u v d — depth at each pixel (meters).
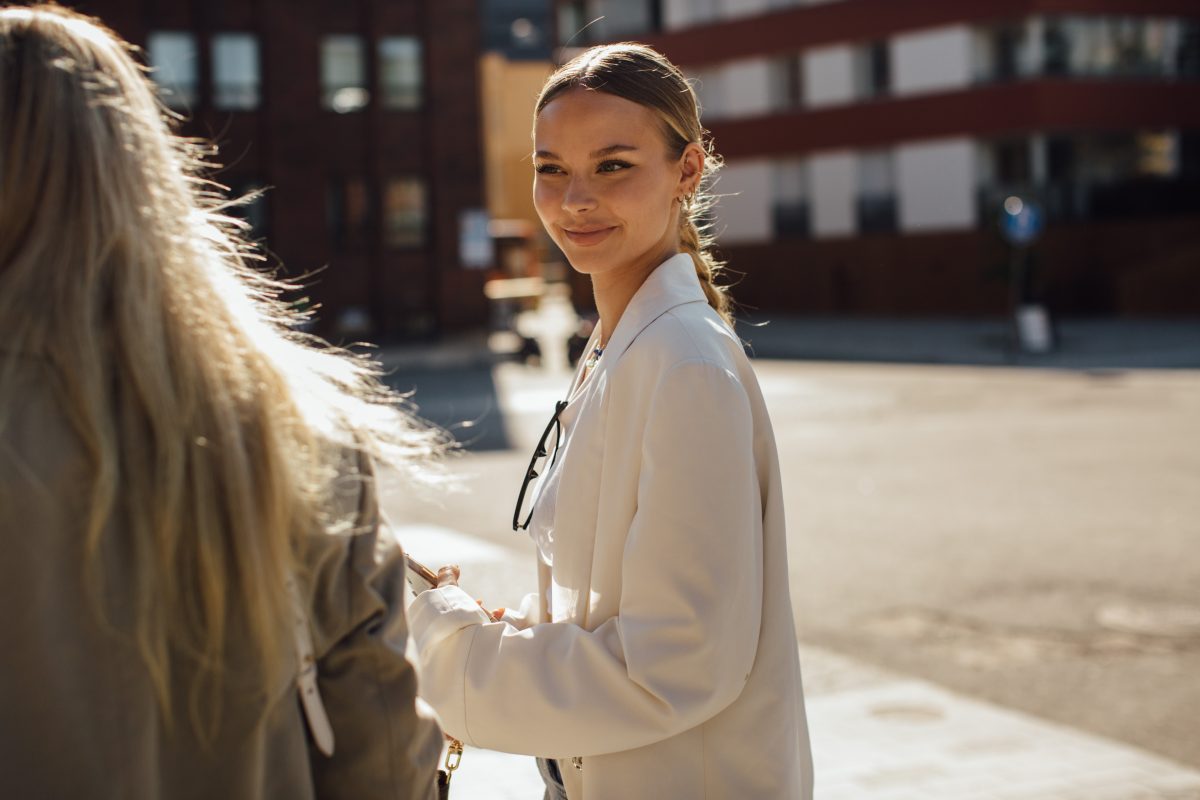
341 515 1.32
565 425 1.99
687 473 1.64
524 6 72.69
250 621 1.21
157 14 31.62
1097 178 35.28
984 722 4.97
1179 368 21.17
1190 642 6.11
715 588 1.62
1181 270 32.44
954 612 6.69
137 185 1.26
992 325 32.59
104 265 1.22
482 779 4.23
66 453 1.15
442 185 34.31
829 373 22.38
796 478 11.23
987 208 35.66
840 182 38.72
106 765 1.14
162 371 1.20
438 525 9.12
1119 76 35.16
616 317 1.95
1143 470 11.10
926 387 19.42
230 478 1.21
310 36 32.97
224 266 1.39
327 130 33.31
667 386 1.67
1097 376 20.36
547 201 1.86
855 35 37.88
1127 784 4.30
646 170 1.81
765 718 1.74
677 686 1.62
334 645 1.32
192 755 1.20
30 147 1.22
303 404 1.33
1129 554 7.93
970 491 10.32
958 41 35.69
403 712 1.33
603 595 1.76
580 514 1.81
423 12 33.84
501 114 58.75
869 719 5.02
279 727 1.24
